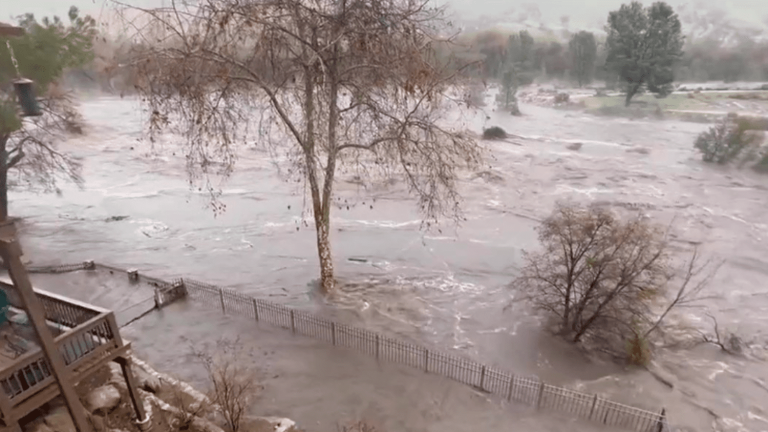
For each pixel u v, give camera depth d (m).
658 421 10.32
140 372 11.98
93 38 19.25
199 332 14.52
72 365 8.18
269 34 13.62
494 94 72.75
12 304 10.13
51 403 9.72
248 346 13.80
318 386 12.09
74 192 32.34
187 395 11.28
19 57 16.67
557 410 11.27
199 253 21.91
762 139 36.56
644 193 30.78
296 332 14.54
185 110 13.75
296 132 15.42
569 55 85.12
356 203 29.16
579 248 13.99
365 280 18.91
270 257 21.36
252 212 27.95
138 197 31.08
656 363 13.38
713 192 30.91
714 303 17.06
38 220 26.58
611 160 39.31
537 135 50.03
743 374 12.99
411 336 14.77
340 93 15.96
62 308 9.45
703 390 12.30
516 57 80.50
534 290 16.00
